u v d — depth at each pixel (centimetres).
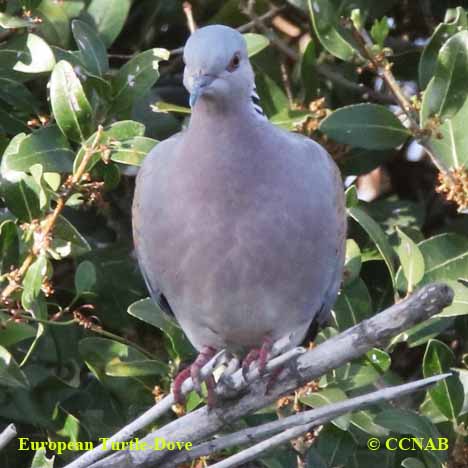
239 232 977
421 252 1097
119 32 1187
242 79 988
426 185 1309
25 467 1118
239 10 1235
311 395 1041
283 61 1231
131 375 1063
